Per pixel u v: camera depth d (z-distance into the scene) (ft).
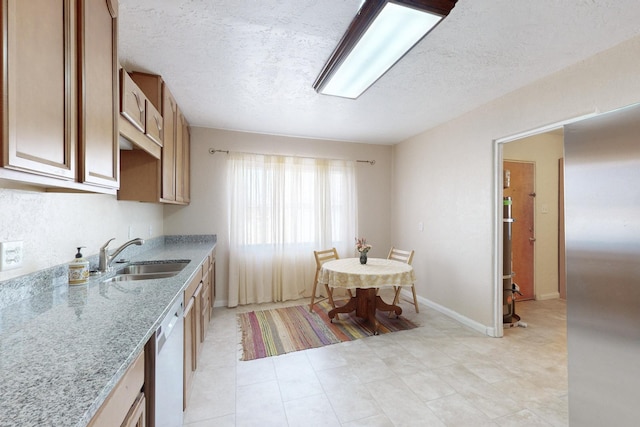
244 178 11.80
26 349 2.60
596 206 3.85
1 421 1.68
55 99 2.77
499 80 7.42
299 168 12.63
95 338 2.84
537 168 12.53
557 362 7.29
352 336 8.86
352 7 4.81
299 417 5.35
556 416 5.33
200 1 4.64
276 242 12.19
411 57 6.33
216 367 7.07
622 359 3.59
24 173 2.43
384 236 14.34
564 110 6.78
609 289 3.72
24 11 2.34
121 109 4.56
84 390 2.02
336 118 10.41
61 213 4.70
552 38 5.63
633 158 3.45
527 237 12.46
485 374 6.75
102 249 5.68
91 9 3.43
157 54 6.21
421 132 12.16
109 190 4.03
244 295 11.75
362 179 13.94
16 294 3.76
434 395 5.98
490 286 8.86
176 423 4.45
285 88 7.92
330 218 13.10
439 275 11.09
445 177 10.78
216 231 11.64
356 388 6.23
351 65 6.02
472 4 4.69
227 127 11.53
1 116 2.10
